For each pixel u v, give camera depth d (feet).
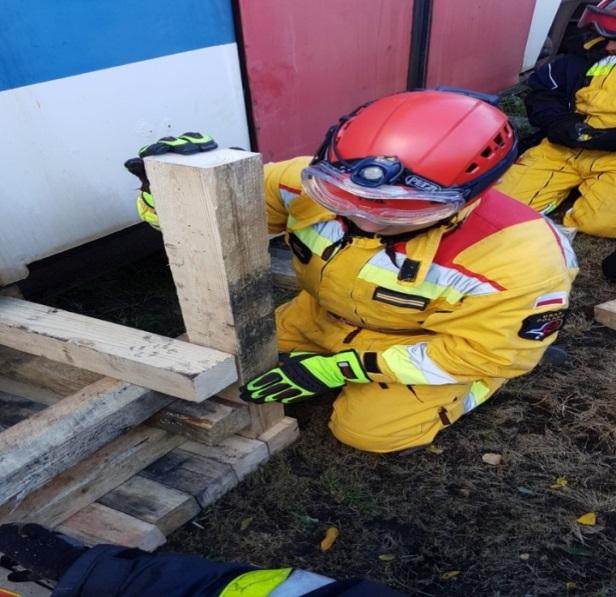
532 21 15.16
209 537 5.44
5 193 6.68
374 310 5.77
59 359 5.75
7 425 5.90
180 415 5.55
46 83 6.61
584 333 8.20
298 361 5.51
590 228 10.67
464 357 5.34
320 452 6.34
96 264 8.47
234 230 4.65
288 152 9.61
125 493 5.49
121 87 7.22
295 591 3.09
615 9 10.56
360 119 4.83
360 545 5.40
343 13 9.46
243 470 5.90
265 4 8.26
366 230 5.03
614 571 5.14
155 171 4.57
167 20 7.35
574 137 10.92
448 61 12.59
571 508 5.69
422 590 5.03
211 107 8.23
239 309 5.01
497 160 4.70
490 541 5.40
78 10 6.59
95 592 3.38
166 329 8.41
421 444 6.22
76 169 7.20
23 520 4.90
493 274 5.10
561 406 6.89
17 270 7.02
